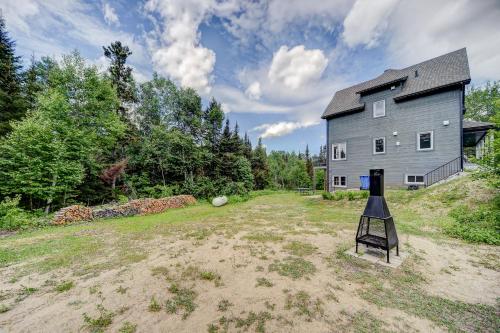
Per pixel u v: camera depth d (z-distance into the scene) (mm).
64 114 11344
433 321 2451
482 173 6453
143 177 15969
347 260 4219
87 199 13305
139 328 2412
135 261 4414
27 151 9758
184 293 3160
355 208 10211
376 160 13453
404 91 12102
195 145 17766
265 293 3111
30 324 2512
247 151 30562
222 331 2352
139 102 18047
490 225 5617
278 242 5480
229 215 9617
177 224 7844
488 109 25891
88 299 3037
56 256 4746
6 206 7996
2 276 3807
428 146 11367
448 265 3914
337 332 2295
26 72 15961
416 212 7906
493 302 2803
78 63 12891
